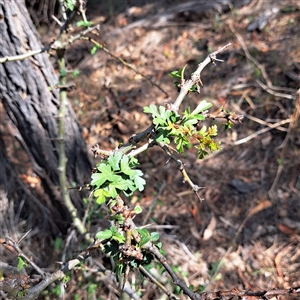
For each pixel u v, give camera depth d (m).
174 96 3.53
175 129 1.08
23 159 2.42
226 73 3.58
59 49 1.97
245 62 3.60
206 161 3.15
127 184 1.05
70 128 2.42
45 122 2.30
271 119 3.21
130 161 1.12
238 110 3.31
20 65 2.11
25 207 2.65
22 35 2.06
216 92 3.46
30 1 4.10
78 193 2.57
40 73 2.18
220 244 2.72
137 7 4.57
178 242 2.70
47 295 2.31
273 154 3.07
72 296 2.36
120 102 3.57
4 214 2.57
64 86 2.16
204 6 4.20
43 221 2.67
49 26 4.23
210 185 3.02
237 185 2.99
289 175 2.95
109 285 2.38
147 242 1.11
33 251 2.59
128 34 4.14
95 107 3.56
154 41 4.03
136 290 2.15
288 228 2.72
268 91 3.27
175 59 3.87
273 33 3.77
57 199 2.54
